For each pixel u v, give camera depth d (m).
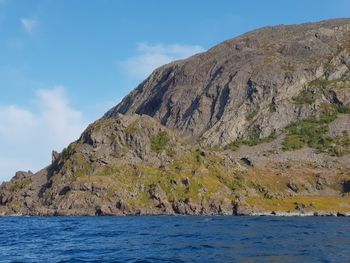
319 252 68.00
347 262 57.91
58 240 92.81
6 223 163.12
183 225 139.12
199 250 70.94
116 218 193.62
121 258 62.59
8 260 62.88
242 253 66.94
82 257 64.56
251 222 155.62
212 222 156.00
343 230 116.06
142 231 115.00
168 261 59.06
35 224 155.50
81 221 171.50
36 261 61.31
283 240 87.31
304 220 173.50
